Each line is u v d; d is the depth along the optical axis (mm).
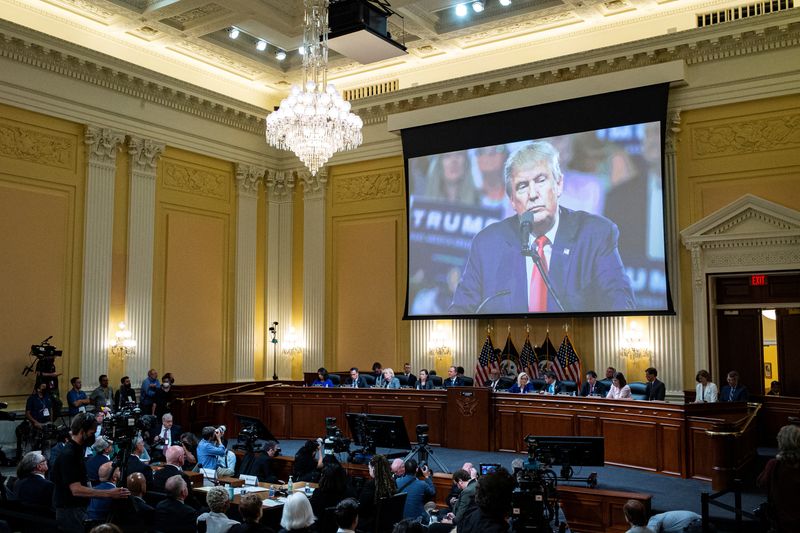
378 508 6938
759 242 12969
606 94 14219
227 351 17391
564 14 14617
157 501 7086
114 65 14852
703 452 9961
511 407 12148
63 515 5652
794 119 12938
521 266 14984
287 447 12984
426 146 16312
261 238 18328
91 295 14633
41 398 12664
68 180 14508
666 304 13453
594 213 14266
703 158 13719
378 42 10906
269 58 17391
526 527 4926
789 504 4902
